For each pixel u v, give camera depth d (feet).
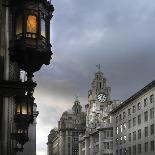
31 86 42.04
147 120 257.75
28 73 36.19
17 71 100.32
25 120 53.67
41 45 34.63
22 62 35.17
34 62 35.19
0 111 63.05
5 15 59.06
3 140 68.03
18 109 53.62
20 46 33.99
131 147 288.10
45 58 35.45
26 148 236.22
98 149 406.62
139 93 271.08
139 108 275.18
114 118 339.77
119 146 320.50
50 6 35.91
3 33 59.72
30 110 53.93
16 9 35.09
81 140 531.09
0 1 50.34
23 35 34.35
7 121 73.67
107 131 382.22
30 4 34.78
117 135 328.90
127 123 300.61
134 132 283.59
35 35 34.55
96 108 555.69
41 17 35.17
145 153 258.78
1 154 66.85
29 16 34.76
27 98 53.88
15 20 35.06
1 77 61.82
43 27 35.40
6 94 48.24
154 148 243.19
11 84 48.01
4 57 62.90
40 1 34.94
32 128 241.35
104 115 475.31
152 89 249.96
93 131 436.35
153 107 248.11
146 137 258.37
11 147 89.66
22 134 74.33
